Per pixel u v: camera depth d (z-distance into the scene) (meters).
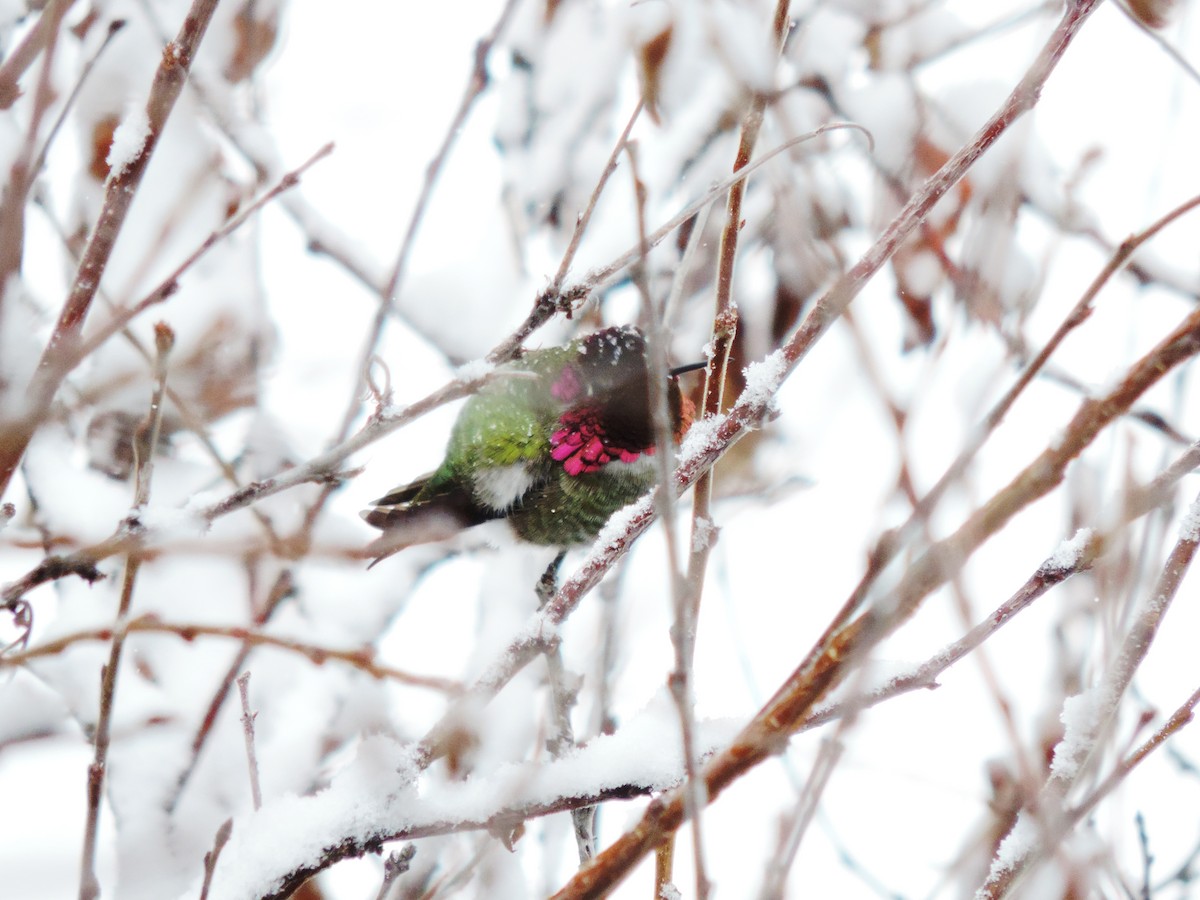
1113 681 3.47
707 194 4.27
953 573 2.64
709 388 4.64
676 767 3.90
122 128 4.11
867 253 4.14
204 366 7.13
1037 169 8.06
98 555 3.79
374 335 4.93
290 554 3.95
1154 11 5.59
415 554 8.02
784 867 3.08
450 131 4.95
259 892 3.72
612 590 6.33
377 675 3.64
